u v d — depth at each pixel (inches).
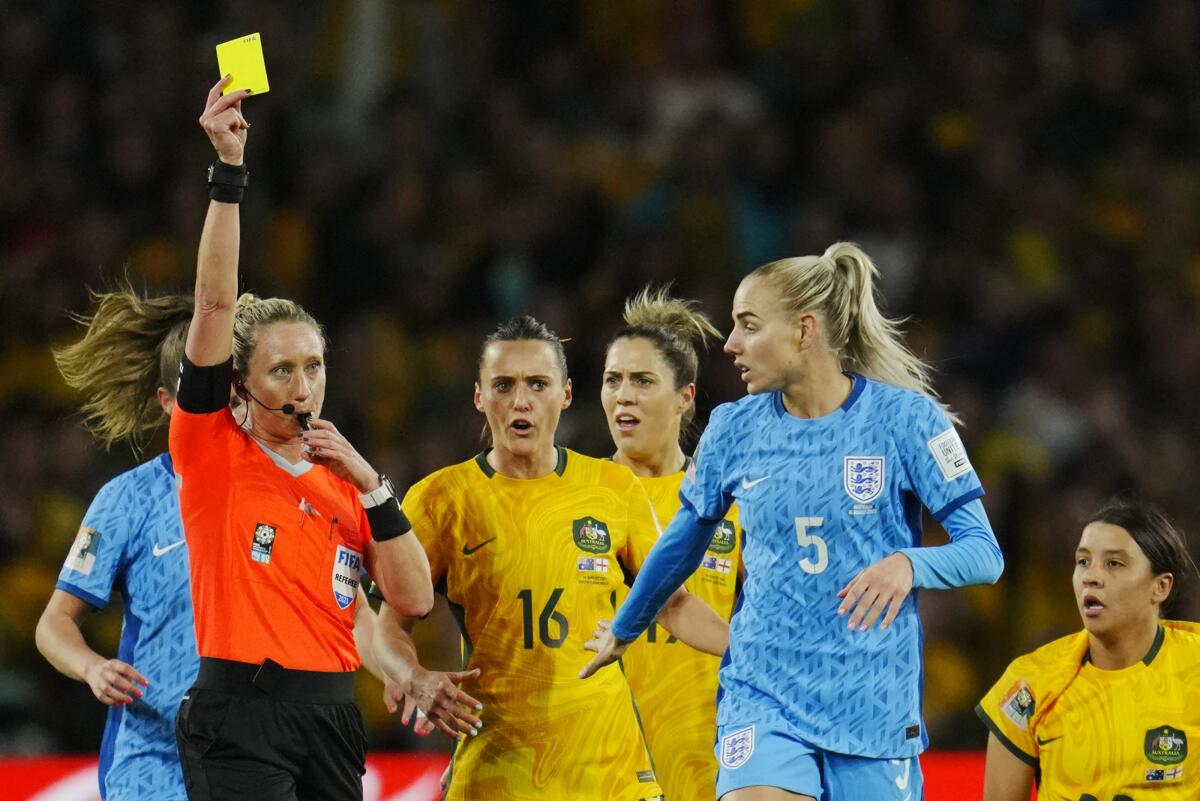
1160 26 1950.1
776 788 700.7
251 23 1831.9
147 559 765.9
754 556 737.0
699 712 885.8
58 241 1704.0
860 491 717.3
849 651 715.4
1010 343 1679.4
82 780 946.1
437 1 1893.5
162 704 749.9
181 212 1708.9
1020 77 1899.6
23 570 1411.2
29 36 1804.9
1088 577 756.0
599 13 1921.8
